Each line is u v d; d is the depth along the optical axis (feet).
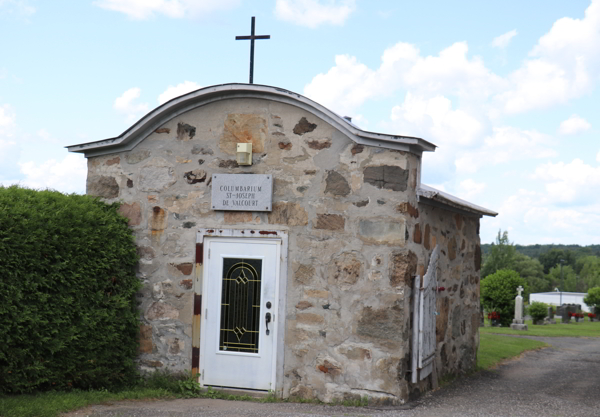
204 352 26.18
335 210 24.97
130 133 27.07
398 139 23.98
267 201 25.63
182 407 22.80
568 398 26.66
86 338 23.70
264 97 25.99
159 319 26.76
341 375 24.44
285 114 25.81
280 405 23.82
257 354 25.55
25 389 22.09
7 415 18.83
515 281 83.61
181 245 26.78
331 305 24.76
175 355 26.50
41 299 21.67
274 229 25.63
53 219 22.65
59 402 21.21
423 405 23.93
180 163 27.02
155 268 26.96
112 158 27.94
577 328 82.48
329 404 24.18
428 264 26.96
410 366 24.82
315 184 25.29
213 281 26.32
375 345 24.12
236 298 26.04
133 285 26.27
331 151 25.16
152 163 27.35
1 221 20.75
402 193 24.21
